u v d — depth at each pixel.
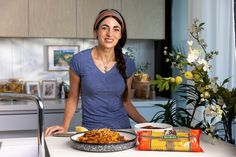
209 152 1.31
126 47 4.02
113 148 1.29
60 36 3.50
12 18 3.38
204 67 1.41
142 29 3.70
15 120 3.24
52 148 1.36
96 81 1.94
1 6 3.35
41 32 3.46
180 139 1.32
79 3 3.52
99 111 1.95
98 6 3.57
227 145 1.42
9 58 3.74
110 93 1.95
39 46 3.81
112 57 2.00
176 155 1.27
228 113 1.54
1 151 1.49
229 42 2.55
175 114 2.37
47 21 3.46
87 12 3.55
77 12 3.52
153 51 4.10
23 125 3.26
